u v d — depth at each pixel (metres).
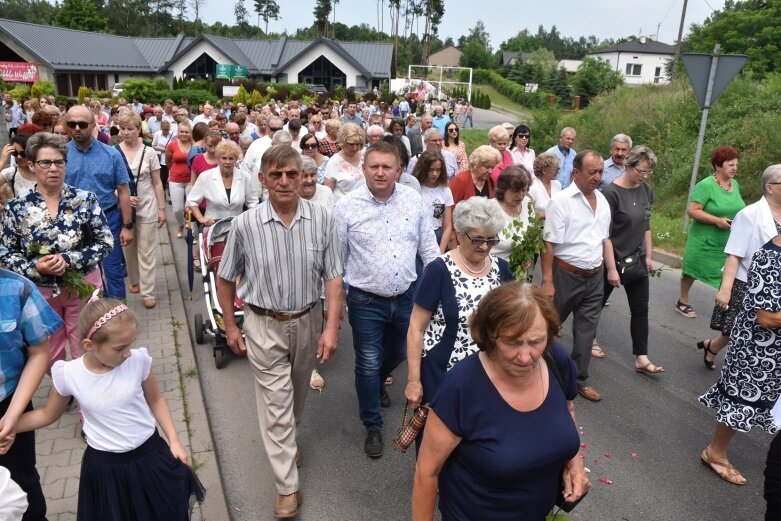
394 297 4.31
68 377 2.91
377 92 50.50
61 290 4.27
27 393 2.87
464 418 2.37
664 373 5.96
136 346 6.01
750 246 4.91
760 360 3.86
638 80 85.00
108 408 2.92
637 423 5.04
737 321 3.97
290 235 3.67
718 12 36.59
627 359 6.25
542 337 2.24
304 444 4.63
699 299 8.09
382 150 4.06
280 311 3.71
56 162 4.11
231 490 4.04
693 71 9.70
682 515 3.92
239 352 3.93
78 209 4.28
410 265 4.29
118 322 2.84
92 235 4.37
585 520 3.85
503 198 4.80
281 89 42.53
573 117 20.98
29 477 3.10
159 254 9.29
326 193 5.86
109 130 12.74
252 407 5.12
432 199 5.97
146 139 14.50
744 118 14.16
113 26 114.12
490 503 2.43
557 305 5.25
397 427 4.86
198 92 39.72
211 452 4.32
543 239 4.85
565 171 9.15
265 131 12.52
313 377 5.54
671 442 4.77
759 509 4.00
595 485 4.21
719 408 4.11
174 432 3.22
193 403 4.95
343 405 5.24
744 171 12.52
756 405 3.96
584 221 5.04
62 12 84.19
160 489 3.05
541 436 2.36
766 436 4.91
